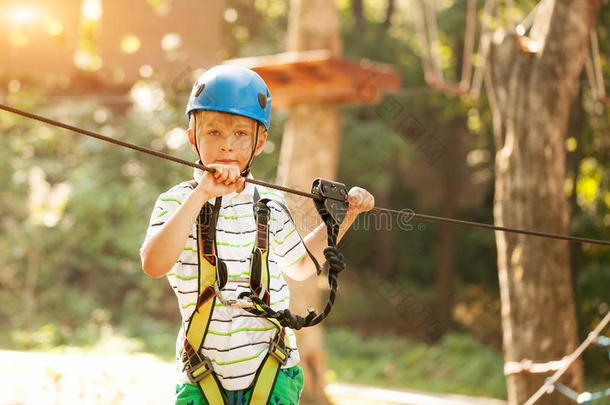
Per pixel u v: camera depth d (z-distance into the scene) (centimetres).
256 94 227
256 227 228
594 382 1176
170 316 1552
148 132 1347
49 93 1316
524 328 553
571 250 1205
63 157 1391
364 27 1814
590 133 1209
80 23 745
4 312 1340
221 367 218
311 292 791
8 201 1341
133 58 754
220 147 224
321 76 741
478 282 2002
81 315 1398
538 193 555
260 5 1745
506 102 578
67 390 534
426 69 717
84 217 1352
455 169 1842
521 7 1247
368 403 778
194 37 765
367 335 1662
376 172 1698
